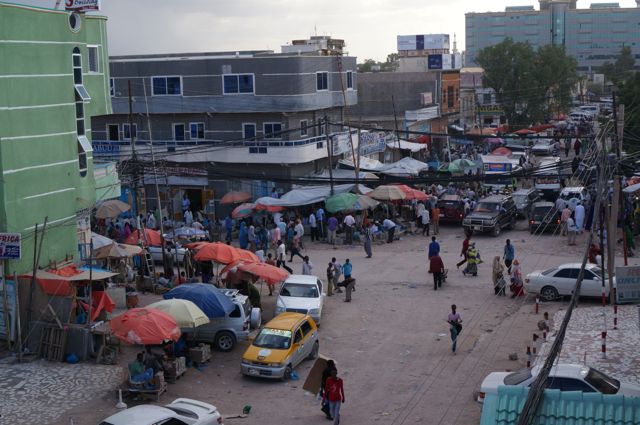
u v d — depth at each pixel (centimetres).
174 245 3572
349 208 4197
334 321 2848
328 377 1897
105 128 5450
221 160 5078
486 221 4362
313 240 4391
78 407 1988
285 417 1969
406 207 4809
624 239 3127
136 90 5278
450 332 2602
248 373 2238
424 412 1961
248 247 4147
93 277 2492
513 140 8700
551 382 1686
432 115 7719
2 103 2444
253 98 5084
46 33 2653
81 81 2888
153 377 2084
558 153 8381
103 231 4294
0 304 2423
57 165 2717
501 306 2997
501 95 10506
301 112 5272
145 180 5169
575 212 4072
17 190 2506
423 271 3622
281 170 5041
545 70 10412
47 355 2362
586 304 2977
